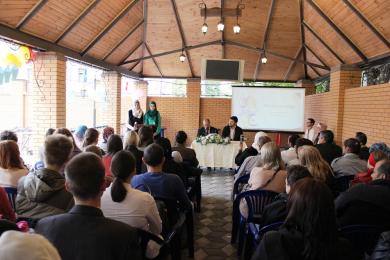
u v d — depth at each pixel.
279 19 7.48
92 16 5.94
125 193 2.00
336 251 1.32
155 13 7.67
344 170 3.72
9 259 0.67
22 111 8.38
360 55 6.35
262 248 1.34
